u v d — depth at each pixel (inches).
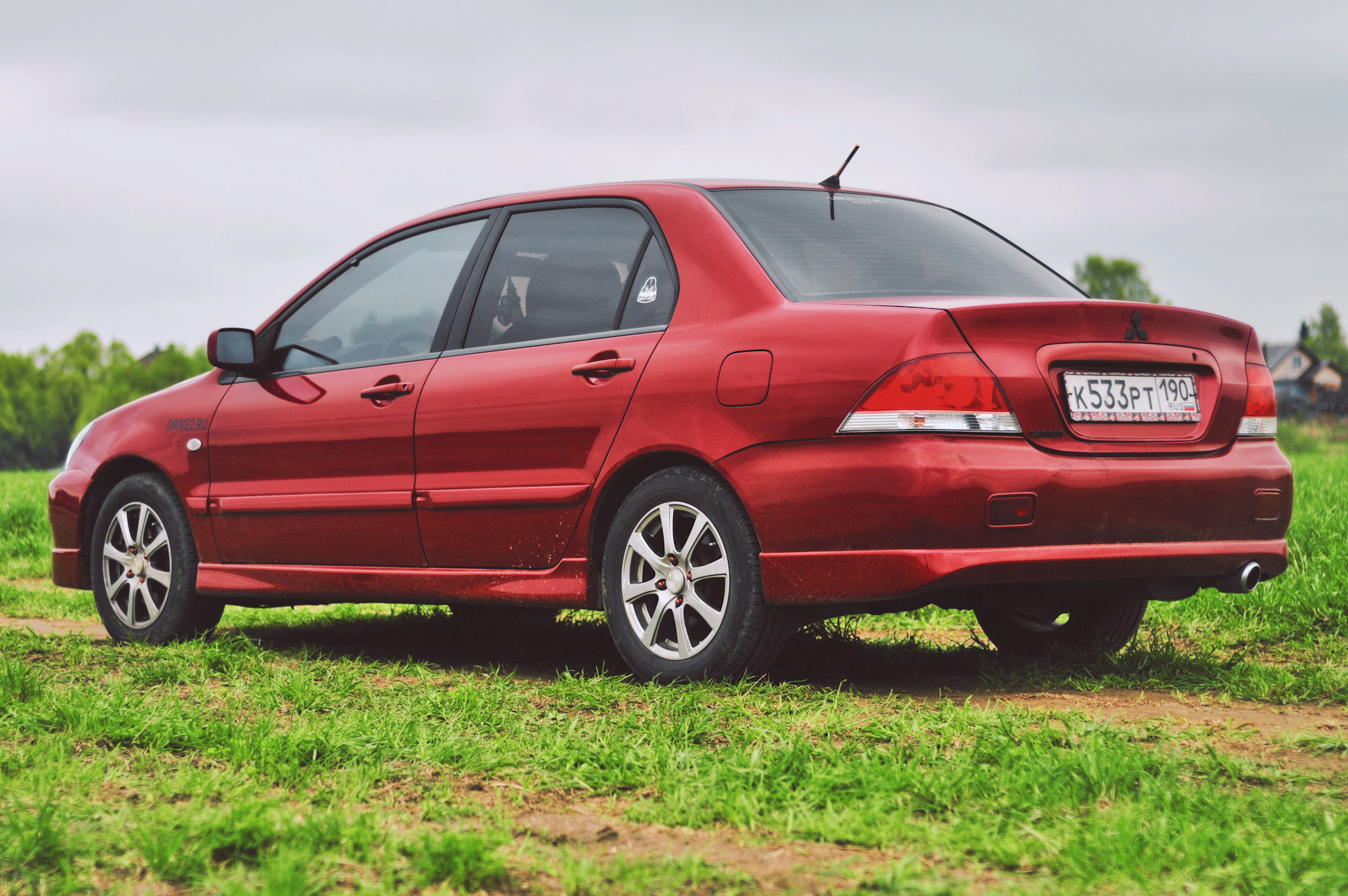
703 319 154.4
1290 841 87.3
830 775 102.8
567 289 172.4
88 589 229.6
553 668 181.5
